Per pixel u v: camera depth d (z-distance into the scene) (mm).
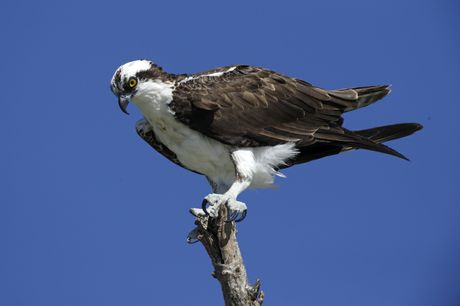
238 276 9164
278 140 11133
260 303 9211
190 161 11234
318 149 11758
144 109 10820
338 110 11727
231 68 11609
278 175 11414
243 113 10945
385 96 12047
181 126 10797
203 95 10680
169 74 10953
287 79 11609
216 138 10789
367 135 12141
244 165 10805
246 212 9945
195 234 9891
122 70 10633
